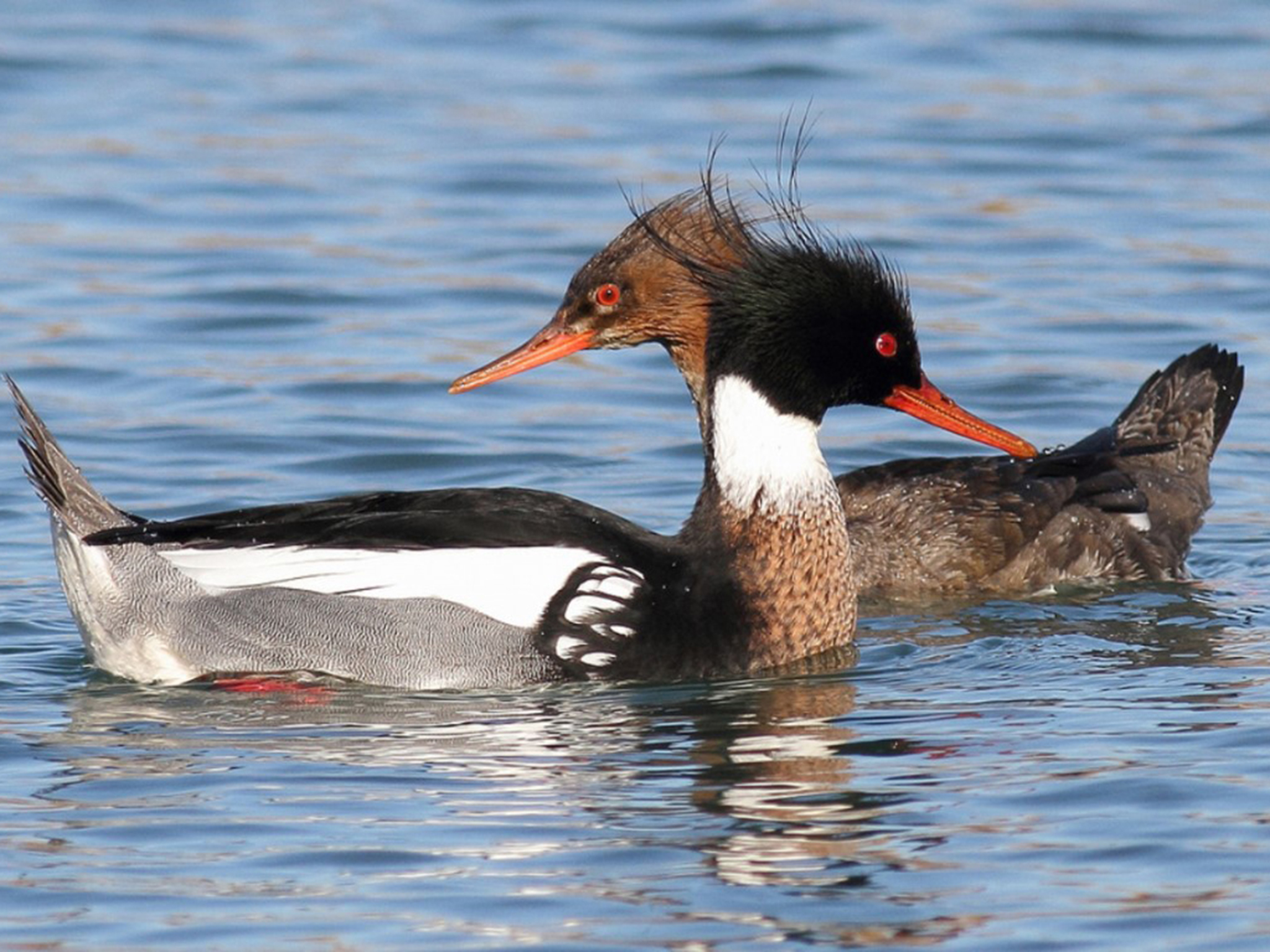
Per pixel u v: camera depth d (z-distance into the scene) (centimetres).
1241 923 960
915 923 968
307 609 1321
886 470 1720
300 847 1053
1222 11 3297
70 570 1350
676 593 1348
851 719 1252
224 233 2436
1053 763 1157
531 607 1324
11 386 1368
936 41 3161
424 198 2561
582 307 1538
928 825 1075
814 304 1373
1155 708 1260
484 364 2058
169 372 2020
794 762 1172
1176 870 1015
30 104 2886
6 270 2298
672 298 1526
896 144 2731
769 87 2973
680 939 955
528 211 2509
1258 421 1962
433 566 1327
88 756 1187
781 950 941
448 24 3291
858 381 1397
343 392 1980
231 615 1324
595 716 1263
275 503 1706
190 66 3075
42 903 991
